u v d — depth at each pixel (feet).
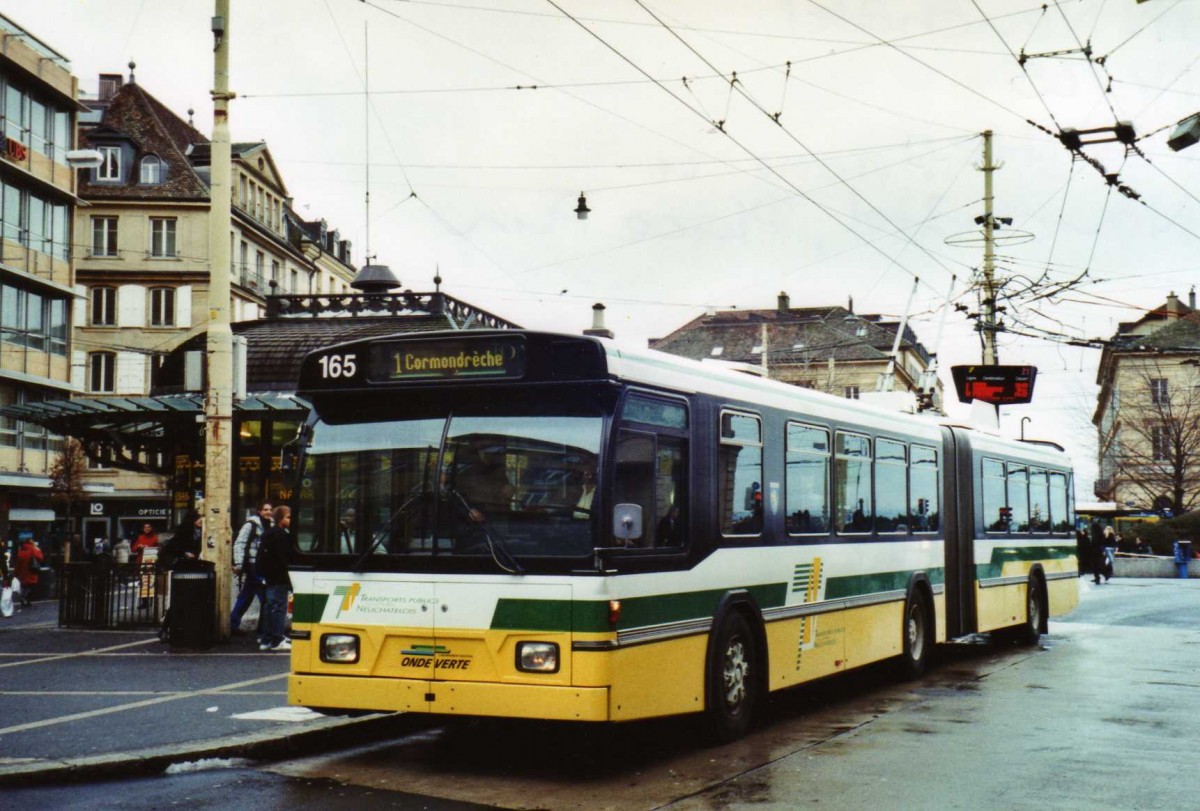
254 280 224.33
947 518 51.93
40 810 24.27
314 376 29.89
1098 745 31.99
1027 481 63.41
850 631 41.11
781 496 36.24
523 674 26.91
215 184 53.47
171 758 28.66
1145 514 196.95
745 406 34.22
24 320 142.82
